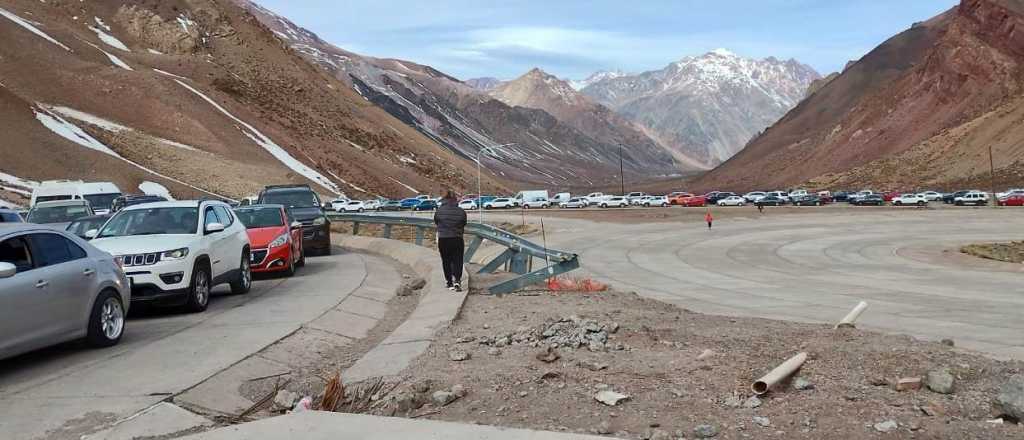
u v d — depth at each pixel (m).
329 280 17.59
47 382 7.81
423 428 5.45
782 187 197.88
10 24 121.75
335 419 5.73
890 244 41.19
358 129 176.50
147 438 6.15
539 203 99.06
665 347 8.59
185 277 12.40
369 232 43.91
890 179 143.00
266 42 193.62
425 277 17.75
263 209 19.53
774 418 5.76
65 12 161.25
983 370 7.13
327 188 116.88
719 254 35.09
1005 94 150.88
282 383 7.75
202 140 113.25
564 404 6.27
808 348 8.06
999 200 87.31
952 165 133.50
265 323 11.28
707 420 5.74
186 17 175.88
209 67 150.75
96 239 13.24
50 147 79.25
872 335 9.05
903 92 185.75
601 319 10.52
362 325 11.91
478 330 10.16
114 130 103.44
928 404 5.98
